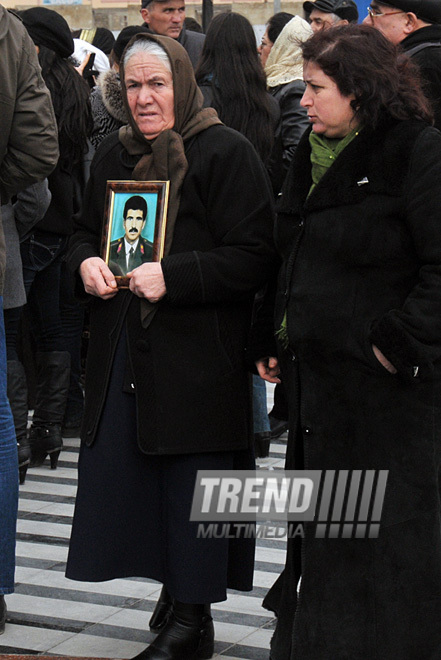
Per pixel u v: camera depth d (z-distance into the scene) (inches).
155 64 145.3
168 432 144.9
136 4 623.8
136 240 147.3
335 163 124.7
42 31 235.1
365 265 124.0
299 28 237.1
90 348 151.9
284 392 144.9
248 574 154.9
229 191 146.0
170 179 146.9
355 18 309.7
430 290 120.1
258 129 218.1
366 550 126.2
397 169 121.7
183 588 145.6
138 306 146.4
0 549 155.6
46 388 244.8
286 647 132.5
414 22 180.5
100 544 147.9
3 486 154.6
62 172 235.8
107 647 156.4
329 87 124.8
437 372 124.6
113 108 247.8
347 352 125.0
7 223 213.6
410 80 125.9
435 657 125.1
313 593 128.1
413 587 124.8
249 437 151.9
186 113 148.0
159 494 149.8
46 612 168.7
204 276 143.4
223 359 147.6
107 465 147.6
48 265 241.0
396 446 125.1
